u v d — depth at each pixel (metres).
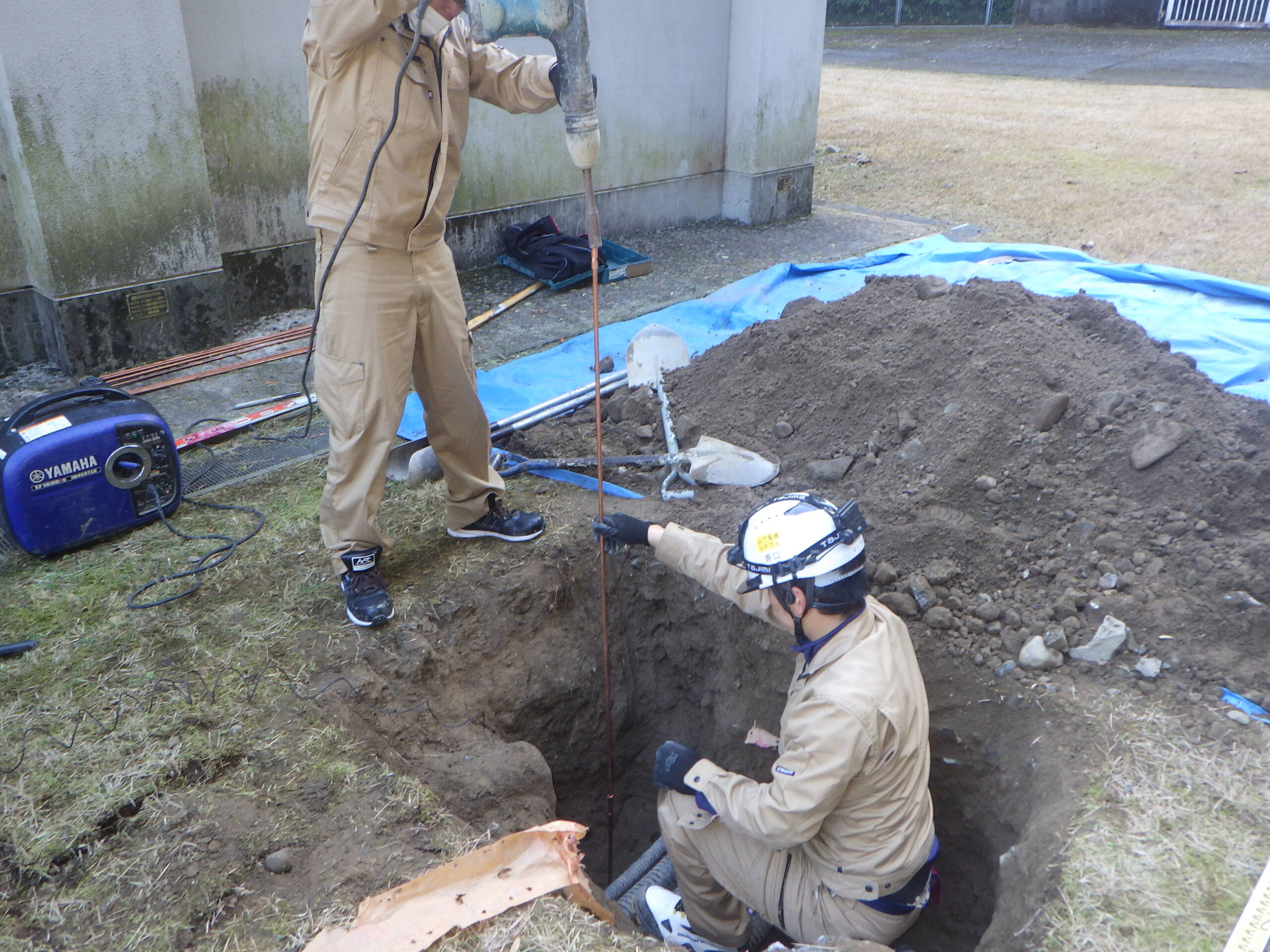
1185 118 12.73
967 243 7.34
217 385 5.25
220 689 2.95
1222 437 3.46
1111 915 2.19
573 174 7.53
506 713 3.48
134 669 3.04
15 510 3.47
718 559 2.86
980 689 3.00
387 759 2.86
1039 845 2.45
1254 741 2.63
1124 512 3.37
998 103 14.15
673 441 4.30
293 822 2.52
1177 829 2.39
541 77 2.93
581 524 3.87
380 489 3.16
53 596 3.40
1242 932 2.12
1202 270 6.85
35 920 2.24
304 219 6.21
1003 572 3.31
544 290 6.80
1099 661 2.96
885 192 9.63
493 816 2.80
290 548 3.70
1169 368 3.83
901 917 2.47
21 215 5.04
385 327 2.96
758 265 7.33
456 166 3.01
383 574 3.56
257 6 5.57
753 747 3.56
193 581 3.50
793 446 4.26
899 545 3.41
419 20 2.55
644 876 3.37
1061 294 5.96
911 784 2.38
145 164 5.14
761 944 3.16
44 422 3.58
